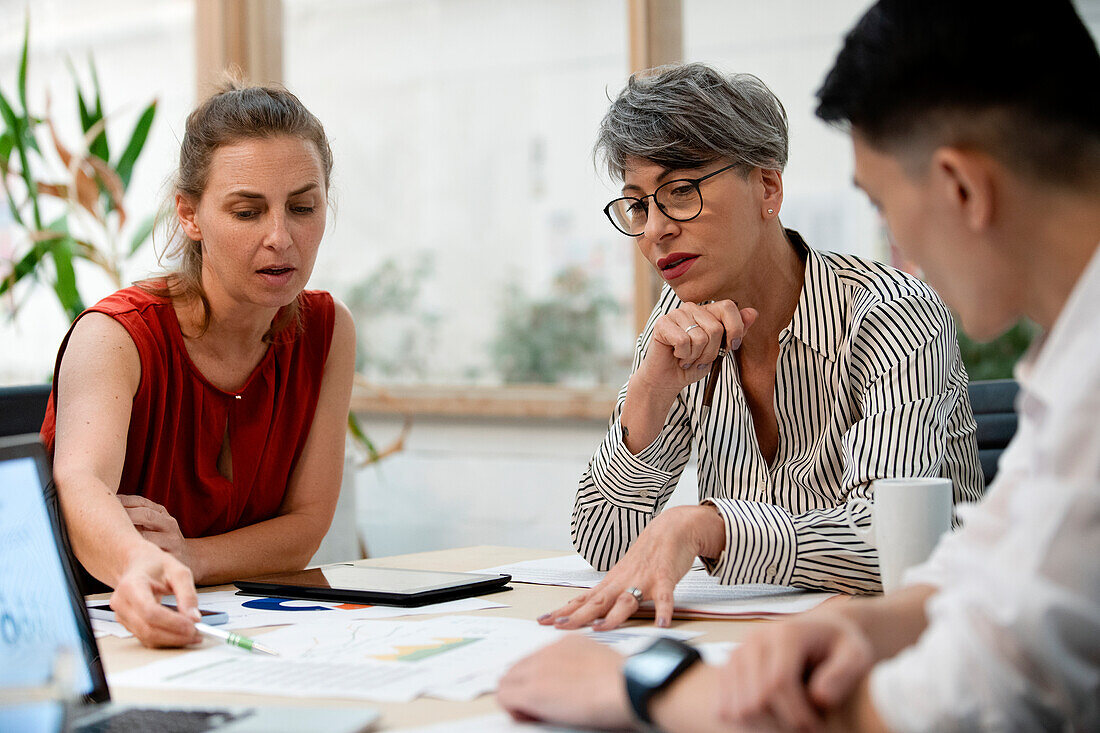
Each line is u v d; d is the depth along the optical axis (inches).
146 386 65.6
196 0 151.8
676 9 127.6
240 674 37.3
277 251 63.9
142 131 126.1
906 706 25.0
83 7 160.2
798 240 64.4
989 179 28.2
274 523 68.5
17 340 157.8
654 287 128.0
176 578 45.4
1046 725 24.7
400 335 147.8
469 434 141.3
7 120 121.5
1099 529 24.2
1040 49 27.7
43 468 35.3
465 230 143.3
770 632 26.5
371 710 31.2
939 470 57.1
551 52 136.9
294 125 65.3
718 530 50.9
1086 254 27.7
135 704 32.6
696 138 56.6
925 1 29.4
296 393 72.7
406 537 145.7
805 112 121.7
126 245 151.4
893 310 58.3
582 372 136.3
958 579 27.2
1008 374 117.7
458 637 42.6
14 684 23.9
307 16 152.9
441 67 144.3
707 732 26.9
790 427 62.8
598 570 61.2
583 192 135.6
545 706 30.6
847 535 51.6
